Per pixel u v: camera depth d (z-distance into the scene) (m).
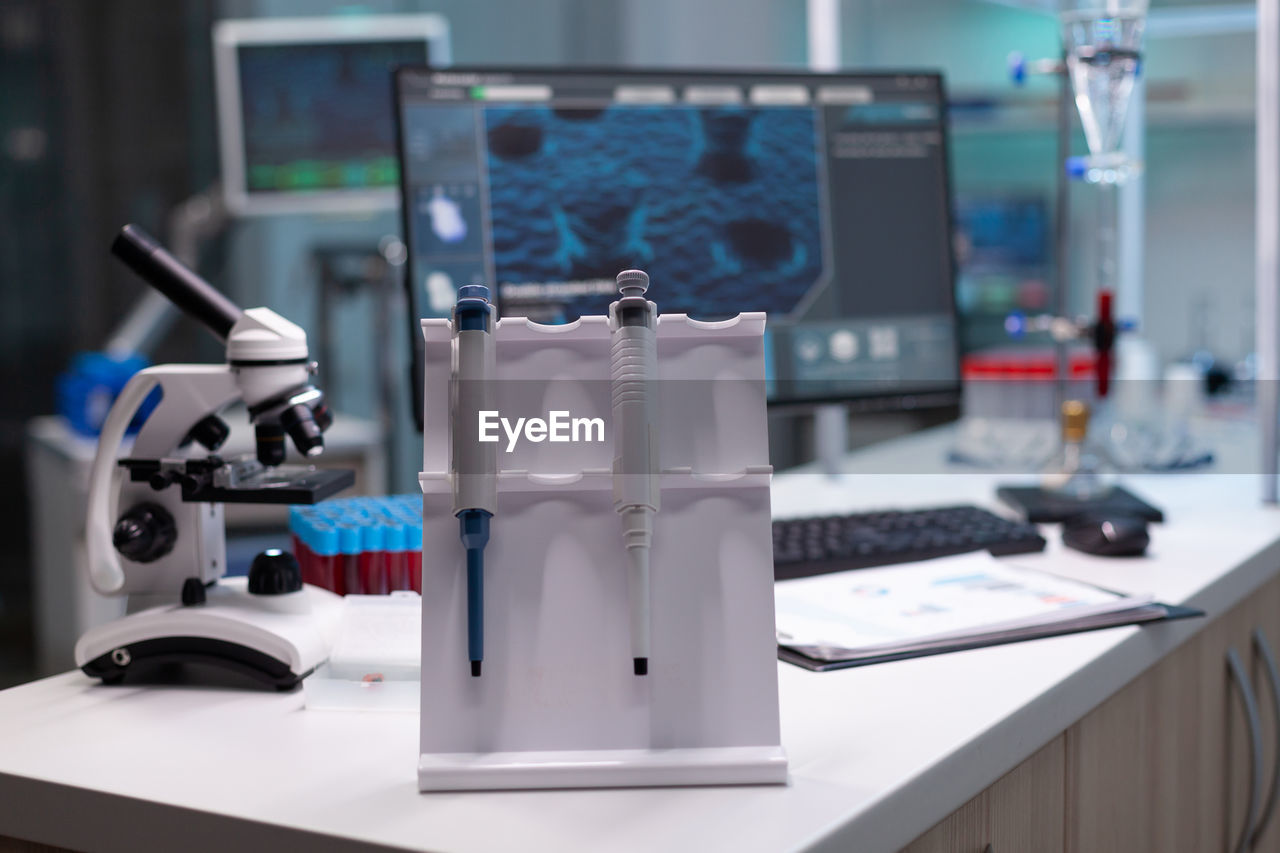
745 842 0.57
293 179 3.17
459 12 4.36
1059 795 0.85
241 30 3.13
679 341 0.71
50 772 0.69
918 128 1.40
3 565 4.61
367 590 0.96
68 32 4.61
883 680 0.82
